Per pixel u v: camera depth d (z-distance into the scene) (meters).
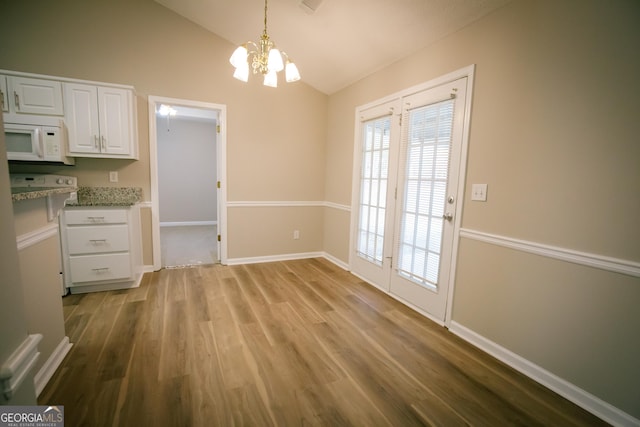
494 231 1.97
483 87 2.00
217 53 3.44
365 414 1.47
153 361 1.81
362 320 2.42
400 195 2.77
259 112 3.71
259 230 3.90
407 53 2.65
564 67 1.57
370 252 3.27
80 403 1.47
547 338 1.70
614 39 1.39
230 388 1.61
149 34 3.15
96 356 1.84
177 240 5.10
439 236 2.38
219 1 2.82
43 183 2.79
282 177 3.94
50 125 2.58
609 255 1.45
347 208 3.66
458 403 1.56
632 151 1.36
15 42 2.73
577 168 1.54
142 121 3.21
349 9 2.39
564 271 1.61
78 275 2.72
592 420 1.47
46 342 1.65
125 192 3.18
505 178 1.88
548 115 1.65
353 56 3.00
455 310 2.27
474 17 2.02
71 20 2.87
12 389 0.78
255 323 2.31
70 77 2.91
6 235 0.79
